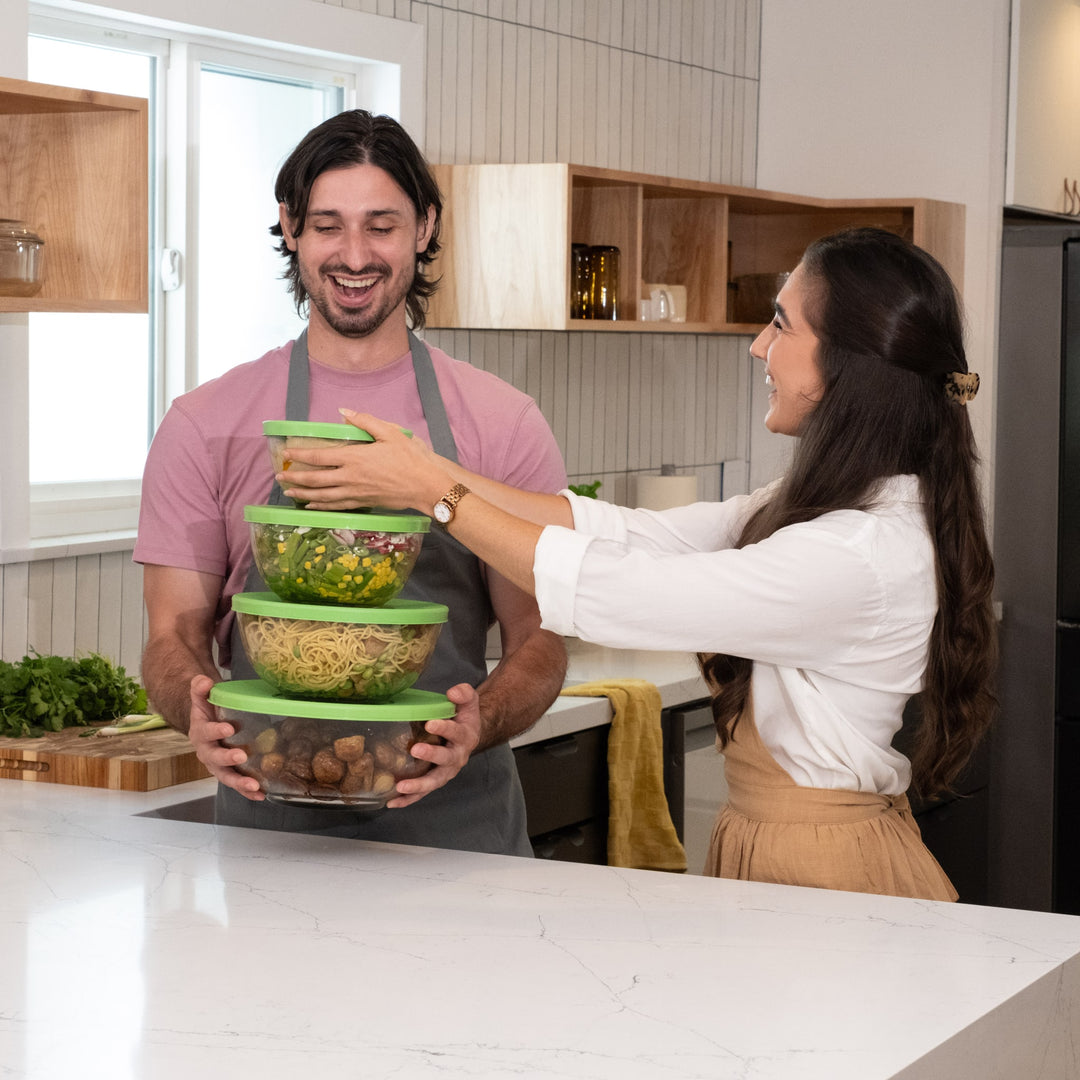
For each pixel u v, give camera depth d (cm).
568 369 398
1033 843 428
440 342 359
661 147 427
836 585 164
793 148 462
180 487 199
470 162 364
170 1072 109
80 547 286
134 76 308
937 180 440
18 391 274
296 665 152
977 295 431
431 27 350
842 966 133
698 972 131
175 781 225
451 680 199
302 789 155
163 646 194
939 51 438
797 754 176
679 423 442
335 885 157
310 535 152
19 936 139
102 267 238
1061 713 423
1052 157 454
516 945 138
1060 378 420
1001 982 130
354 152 189
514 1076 109
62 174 239
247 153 332
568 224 336
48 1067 110
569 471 401
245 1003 122
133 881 158
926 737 182
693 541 200
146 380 318
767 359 185
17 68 265
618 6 406
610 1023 119
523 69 377
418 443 180
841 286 175
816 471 175
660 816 306
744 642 165
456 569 198
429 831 195
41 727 242
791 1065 111
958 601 174
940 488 174
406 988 126
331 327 197
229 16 306
